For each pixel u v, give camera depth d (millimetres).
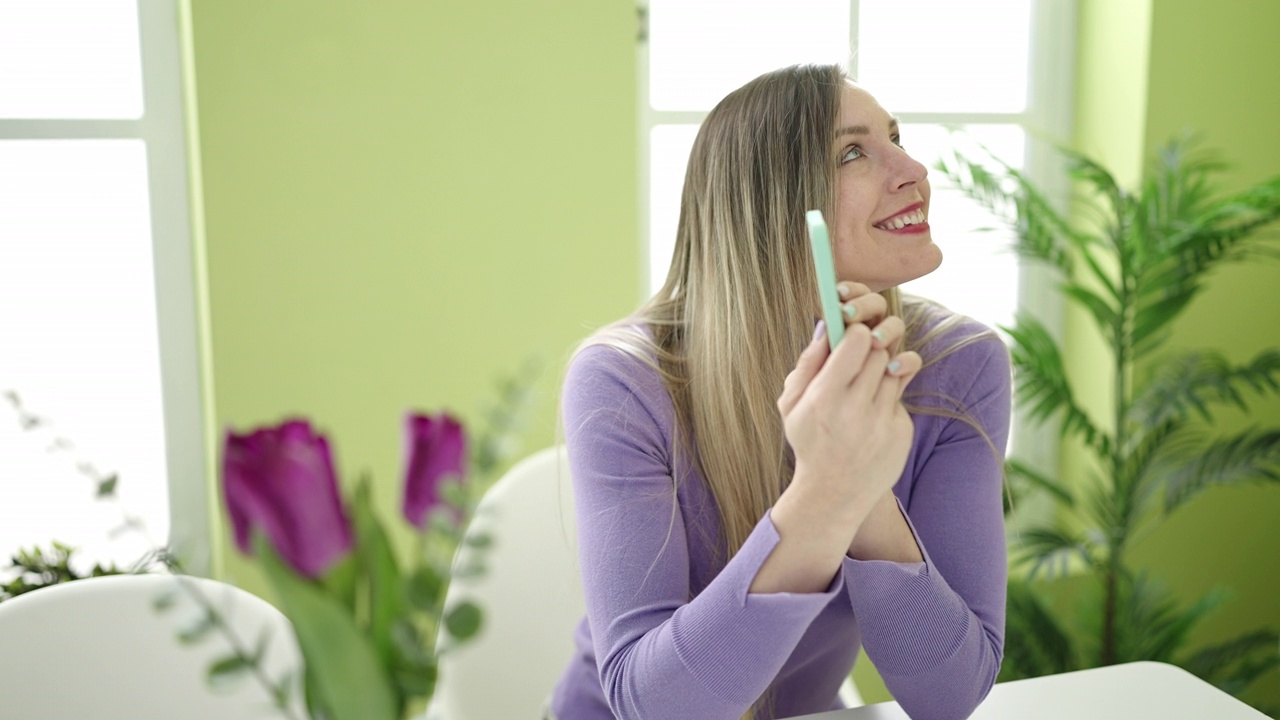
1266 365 1981
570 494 1559
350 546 503
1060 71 2387
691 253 1162
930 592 951
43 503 1847
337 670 505
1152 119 2217
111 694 1144
